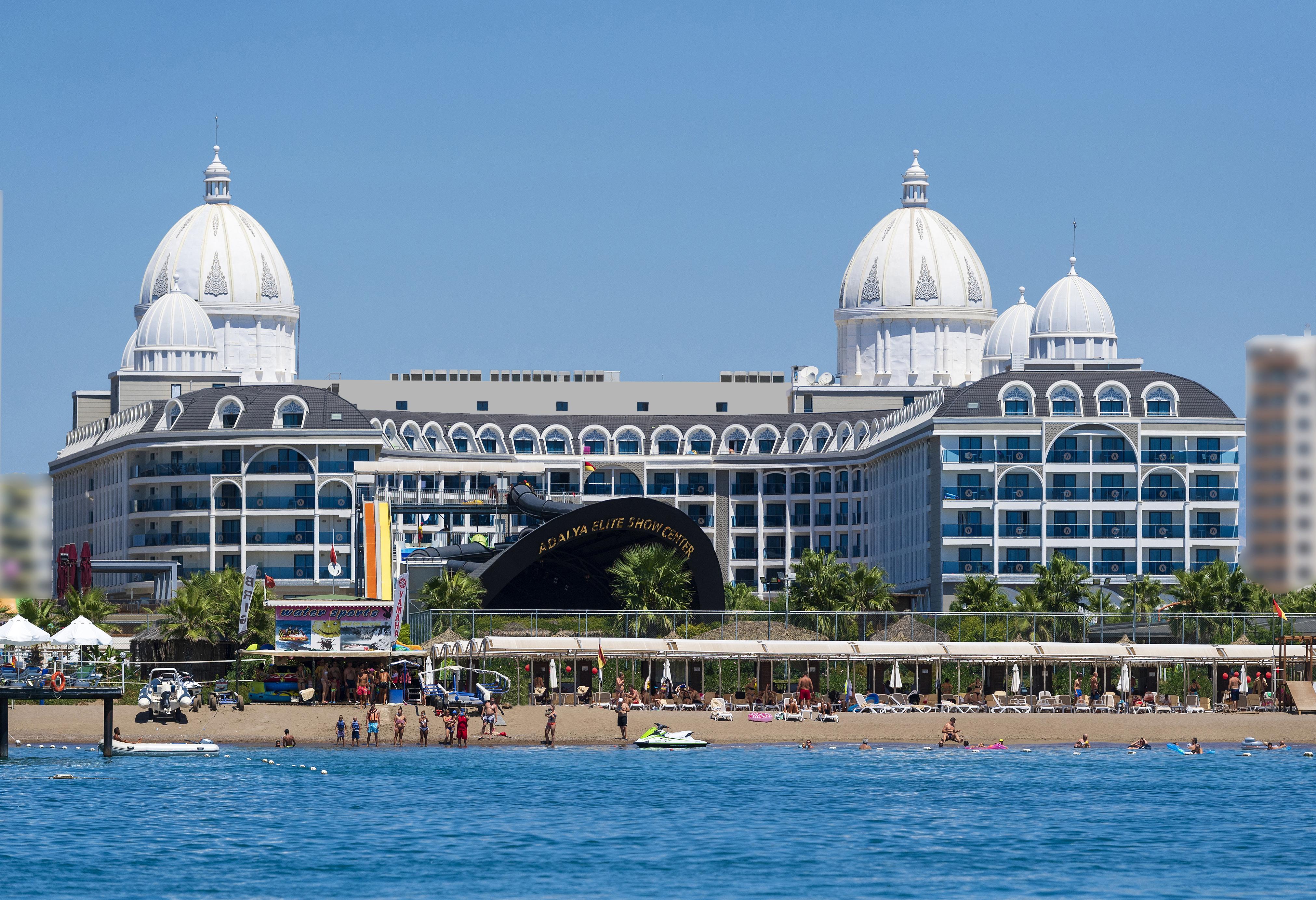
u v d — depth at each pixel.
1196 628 171.75
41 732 139.25
